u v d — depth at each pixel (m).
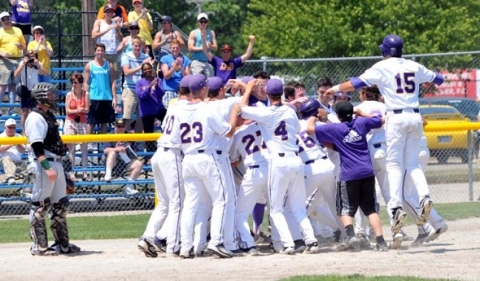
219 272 28.88
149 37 58.12
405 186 33.47
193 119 32.22
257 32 106.44
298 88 36.44
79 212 50.28
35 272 29.97
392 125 32.53
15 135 51.31
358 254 32.44
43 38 56.03
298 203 33.34
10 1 58.53
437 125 46.66
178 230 33.16
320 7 99.56
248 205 33.41
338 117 33.72
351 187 32.91
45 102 32.69
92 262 32.06
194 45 53.44
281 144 32.78
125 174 50.50
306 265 29.91
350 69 67.44
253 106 33.38
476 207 48.59
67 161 48.91
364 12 98.00
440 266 29.11
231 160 34.44
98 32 55.22
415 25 97.06
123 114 53.97
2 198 47.75
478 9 101.00
